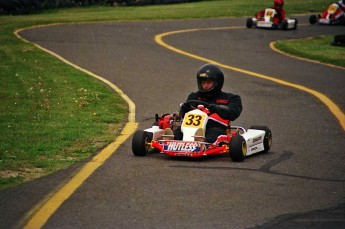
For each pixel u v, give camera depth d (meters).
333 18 96.12
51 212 22.14
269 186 25.11
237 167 27.98
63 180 25.94
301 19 103.00
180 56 62.53
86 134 34.34
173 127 31.56
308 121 38.31
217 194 23.98
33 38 71.12
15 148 31.14
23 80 48.41
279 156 30.25
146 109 41.28
